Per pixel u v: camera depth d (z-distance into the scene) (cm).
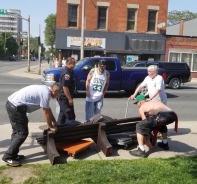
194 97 1459
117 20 2712
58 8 2638
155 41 2784
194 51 2886
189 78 1906
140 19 2742
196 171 449
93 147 567
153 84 618
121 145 568
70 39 2675
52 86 465
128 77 1344
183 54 2878
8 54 10694
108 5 2680
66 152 521
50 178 407
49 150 475
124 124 601
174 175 430
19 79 2214
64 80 599
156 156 534
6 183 394
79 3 2652
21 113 448
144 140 558
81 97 1282
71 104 612
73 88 623
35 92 450
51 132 480
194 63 2912
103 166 459
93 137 553
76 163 472
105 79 680
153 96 605
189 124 816
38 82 1989
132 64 1833
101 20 2706
